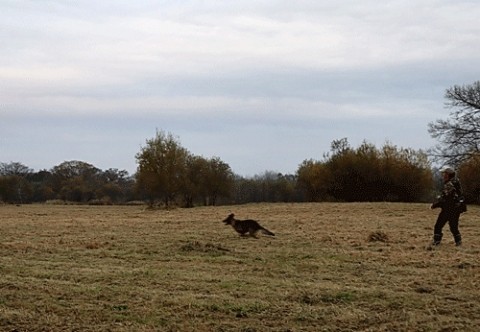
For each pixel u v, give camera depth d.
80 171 93.44
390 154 59.09
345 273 11.32
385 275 11.06
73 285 9.91
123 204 73.69
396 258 13.09
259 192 75.06
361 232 19.41
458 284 10.09
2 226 23.83
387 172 58.53
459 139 48.03
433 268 11.80
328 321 7.92
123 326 7.68
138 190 64.75
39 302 8.77
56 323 7.76
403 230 20.14
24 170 95.38
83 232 20.30
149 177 62.34
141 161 62.72
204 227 22.30
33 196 88.12
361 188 59.66
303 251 14.46
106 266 12.09
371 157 59.06
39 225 24.34
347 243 16.16
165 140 62.81
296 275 11.10
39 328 7.60
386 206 36.56
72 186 88.62
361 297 9.11
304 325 7.77
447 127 49.31
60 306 8.55
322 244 16.03
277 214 31.48
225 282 10.27
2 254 13.98
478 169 48.06
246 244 16.09
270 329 7.59
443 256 13.38
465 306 8.64
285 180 75.62
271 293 9.38
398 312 8.30
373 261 12.73
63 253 14.19
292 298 9.05
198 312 8.27
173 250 14.58
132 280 10.39
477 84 47.78
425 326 7.69
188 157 66.62
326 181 60.59
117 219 29.28
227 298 8.99
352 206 37.34
